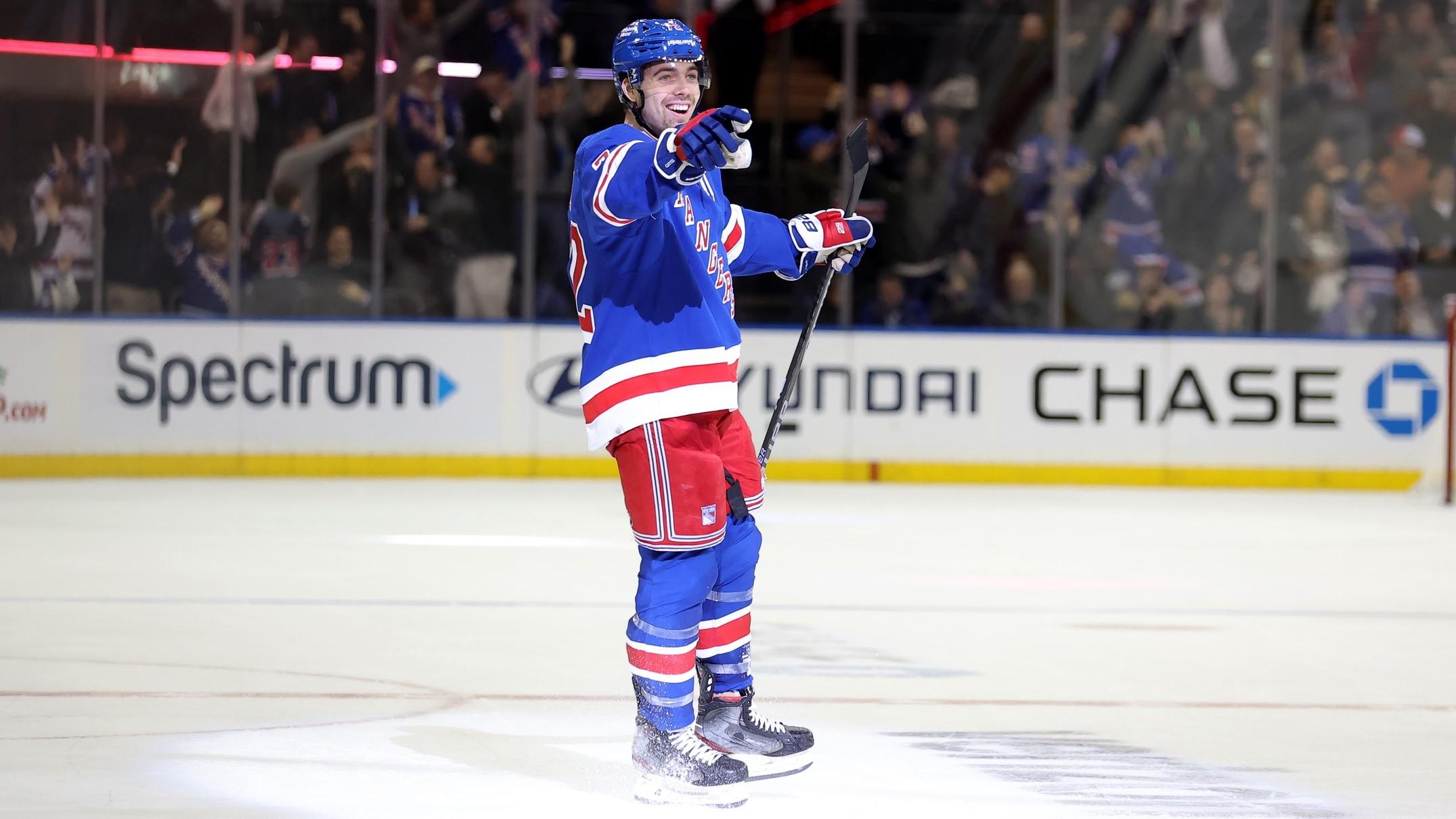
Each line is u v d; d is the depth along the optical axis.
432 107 36.47
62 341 34.19
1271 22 37.31
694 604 10.18
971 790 10.43
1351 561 23.61
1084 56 37.59
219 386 34.91
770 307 37.22
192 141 35.81
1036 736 12.07
